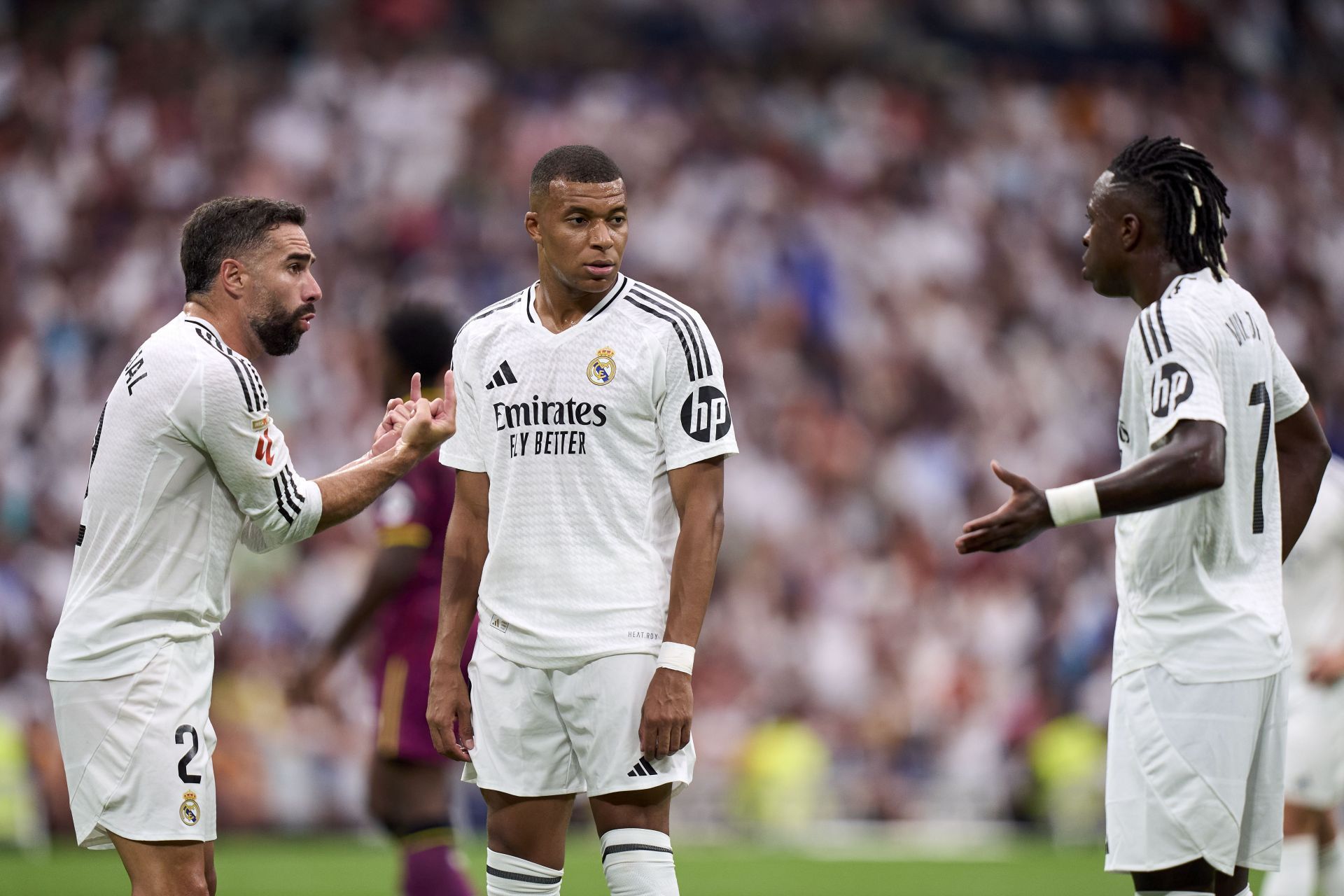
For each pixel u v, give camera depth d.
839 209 69.62
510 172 66.62
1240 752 14.10
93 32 65.50
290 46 68.00
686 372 15.20
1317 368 72.00
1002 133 74.88
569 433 15.23
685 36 74.12
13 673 44.03
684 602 14.93
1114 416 66.75
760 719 48.94
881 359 64.94
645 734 14.75
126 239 60.62
